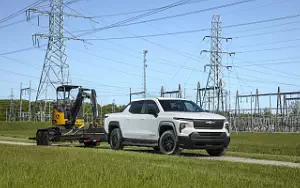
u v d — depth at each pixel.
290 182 8.06
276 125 52.47
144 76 61.88
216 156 14.12
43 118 60.03
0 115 87.06
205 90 55.28
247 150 20.97
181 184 7.24
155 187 6.87
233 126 57.12
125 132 15.71
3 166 9.45
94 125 21.98
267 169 9.88
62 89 23.48
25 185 6.92
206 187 7.00
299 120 49.62
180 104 14.81
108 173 8.35
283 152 20.09
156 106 14.67
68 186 6.84
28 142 23.86
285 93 51.72
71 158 11.77
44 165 9.69
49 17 50.62
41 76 51.19
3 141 24.20
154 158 11.82
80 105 22.95
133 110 15.62
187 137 13.27
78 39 48.19
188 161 11.23
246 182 7.68
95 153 13.50
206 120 13.59
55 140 21.61
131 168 9.38
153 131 14.47
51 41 50.59
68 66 50.97
